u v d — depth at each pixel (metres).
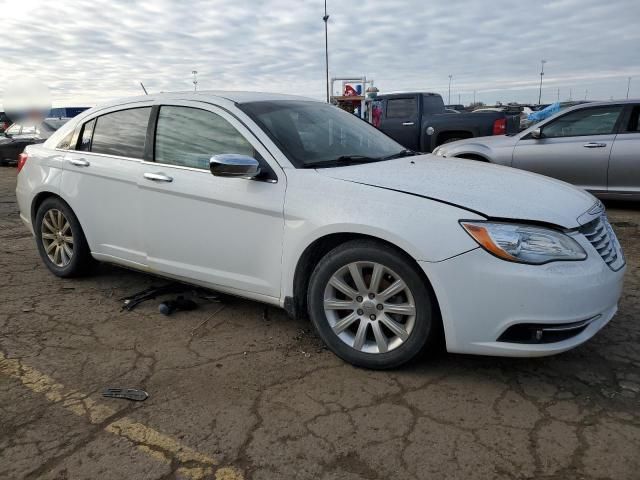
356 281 3.10
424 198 2.96
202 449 2.49
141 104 4.13
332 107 4.53
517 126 11.96
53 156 4.64
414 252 2.85
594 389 2.92
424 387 2.97
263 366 3.23
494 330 2.79
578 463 2.35
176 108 3.92
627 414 2.69
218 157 3.21
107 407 2.82
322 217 3.11
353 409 2.78
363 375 3.11
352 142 3.96
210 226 3.61
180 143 3.83
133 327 3.79
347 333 3.24
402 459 2.40
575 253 2.81
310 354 3.37
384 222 2.92
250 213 3.41
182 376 3.13
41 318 3.95
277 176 3.36
